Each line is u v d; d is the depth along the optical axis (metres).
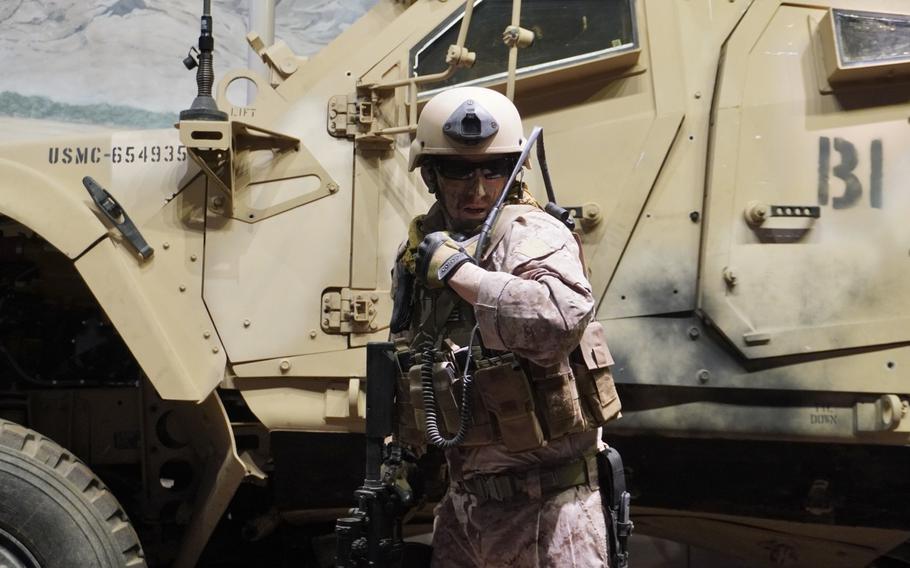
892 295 2.61
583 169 2.70
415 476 2.10
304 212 2.75
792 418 2.64
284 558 3.39
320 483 2.81
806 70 2.69
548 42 2.74
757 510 2.80
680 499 2.81
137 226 2.74
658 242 2.65
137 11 6.43
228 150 2.61
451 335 1.89
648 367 2.63
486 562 1.92
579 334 1.73
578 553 1.88
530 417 1.82
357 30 2.85
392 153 2.78
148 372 2.62
